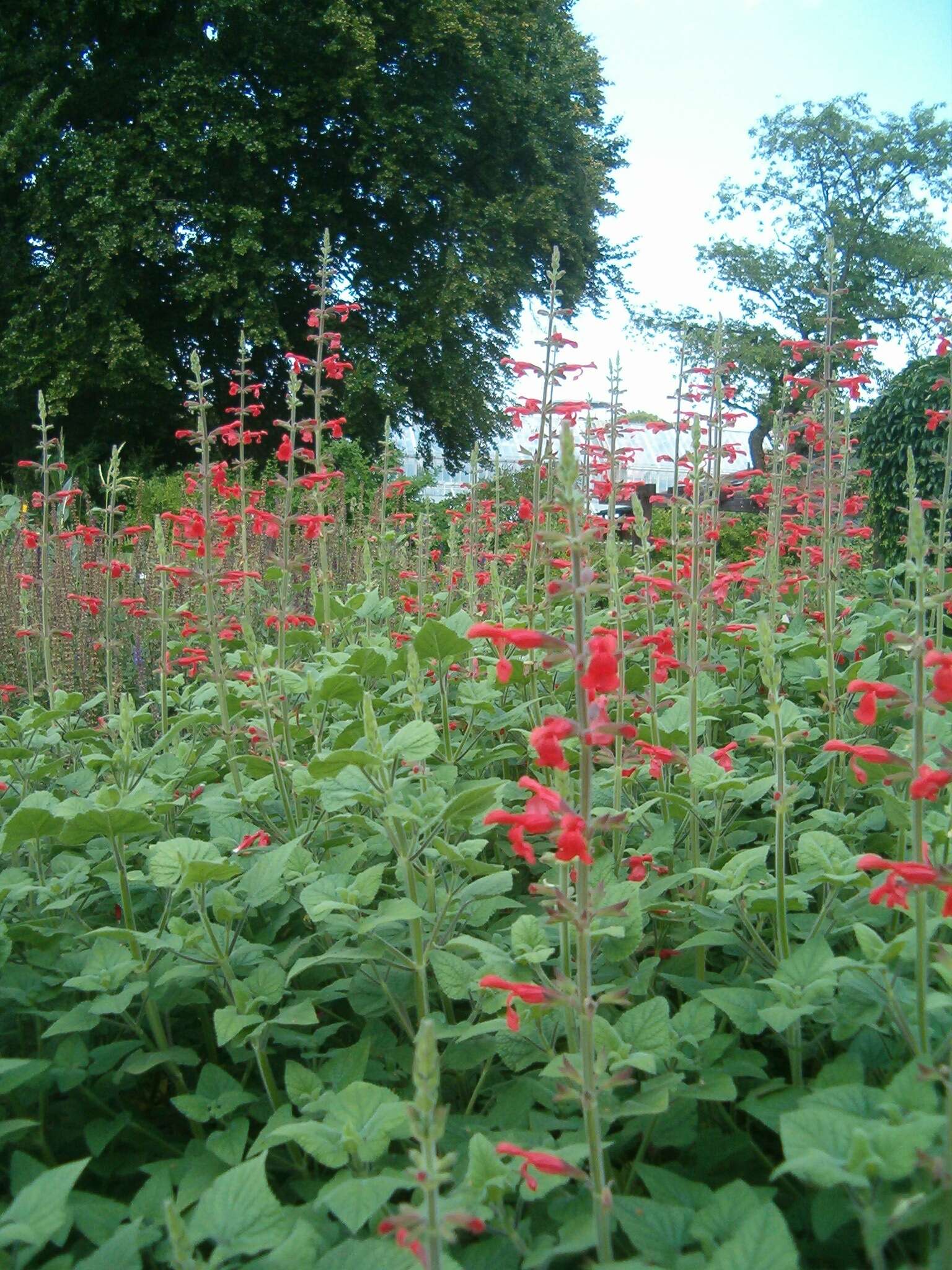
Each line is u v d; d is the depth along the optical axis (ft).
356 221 98.63
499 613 21.36
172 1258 8.03
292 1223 8.57
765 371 134.41
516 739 20.31
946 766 9.20
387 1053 11.61
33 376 87.04
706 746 18.12
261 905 13.11
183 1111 10.29
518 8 99.04
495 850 17.21
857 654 23.08
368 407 94.38
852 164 151.74
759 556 31.35
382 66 93.20
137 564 30.96
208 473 18.98
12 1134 10.50
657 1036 9.90
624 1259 9.12
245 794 14.85
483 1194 8.35
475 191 99.60
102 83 89.76
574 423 20.71
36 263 93.25
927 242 151.53
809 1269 8.94
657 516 44.55
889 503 40.06
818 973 10.28
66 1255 8.42
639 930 11.44
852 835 14.69
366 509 44.60
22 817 12.64
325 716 18.75
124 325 85.66
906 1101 8.14
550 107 99.25
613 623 18.61
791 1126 7.82
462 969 11.16
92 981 11.23
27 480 74.23
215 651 17.78
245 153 86.74
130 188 84.23
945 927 12.26
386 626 26.32
